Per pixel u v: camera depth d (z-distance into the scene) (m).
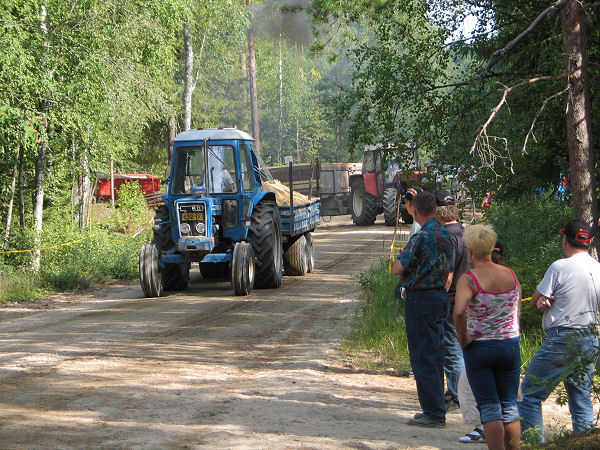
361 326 10.74
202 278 18.09
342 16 14.15
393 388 7.80
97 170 21.38
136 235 25.20
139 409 6.62
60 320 12.25
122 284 17.39
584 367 5.39
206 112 49.75
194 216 14.75
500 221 11.75
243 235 15.32
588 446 5.14
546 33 11.72
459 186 12.70
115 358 9.12
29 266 17.41
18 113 15.61
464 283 5.19
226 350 9.67
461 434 6.06
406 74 12.34
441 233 6.27
